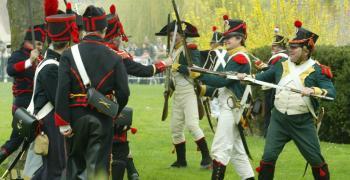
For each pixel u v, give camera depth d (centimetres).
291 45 1481
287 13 3269
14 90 1683
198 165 1992
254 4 3291
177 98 1905
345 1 3622
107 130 1298
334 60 2400
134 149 2305
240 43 1570
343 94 2395
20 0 1967
